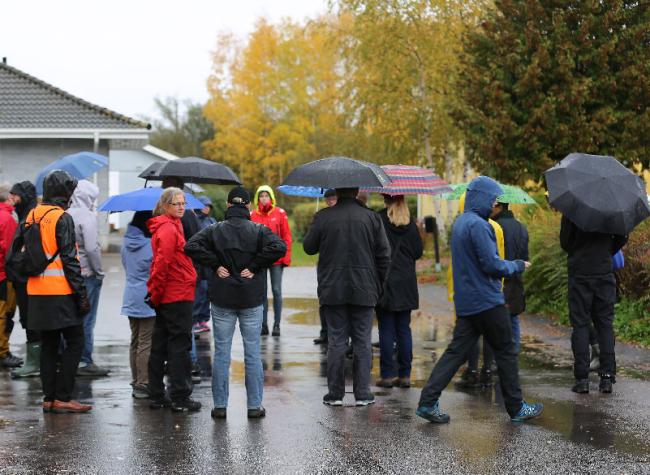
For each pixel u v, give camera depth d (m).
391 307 8.84
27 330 9.38
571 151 20.16
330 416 7.58
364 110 30.12
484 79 20.64
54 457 6.20
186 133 75.81
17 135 29.16
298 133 58.31
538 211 17.02
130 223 8.52
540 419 7.41
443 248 30.48
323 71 56.94
